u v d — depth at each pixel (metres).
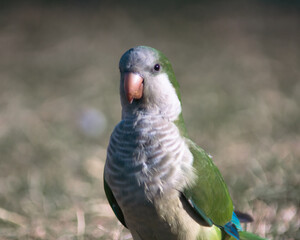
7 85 17.52
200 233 7.12
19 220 9.40
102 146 13.23
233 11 24.89
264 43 21.20
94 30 22.94
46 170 11.84
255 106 15.07
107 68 18.80
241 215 7.97
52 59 19.94
